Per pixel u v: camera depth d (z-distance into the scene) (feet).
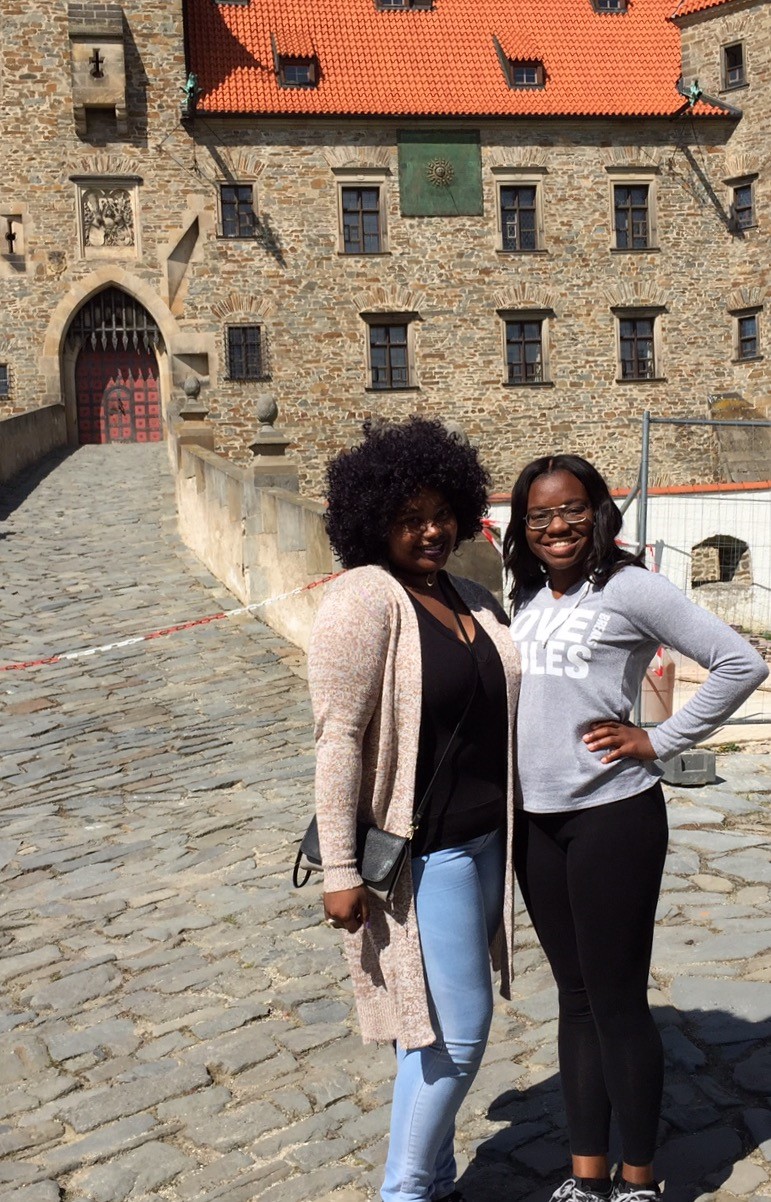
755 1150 10.62
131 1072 13.41
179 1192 10.96
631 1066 9.39
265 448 43.11
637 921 9.41
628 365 112.47
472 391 109.19
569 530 9.75
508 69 110.42
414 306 107.76
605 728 9.43
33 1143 12.07
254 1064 13.33
